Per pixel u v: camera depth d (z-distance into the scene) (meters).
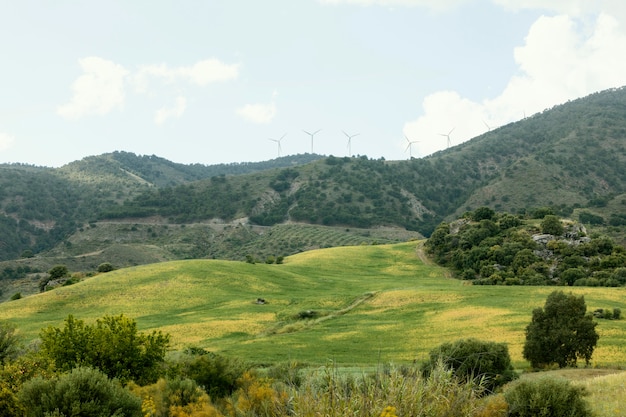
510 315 76.56
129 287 110.31
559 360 46.19
